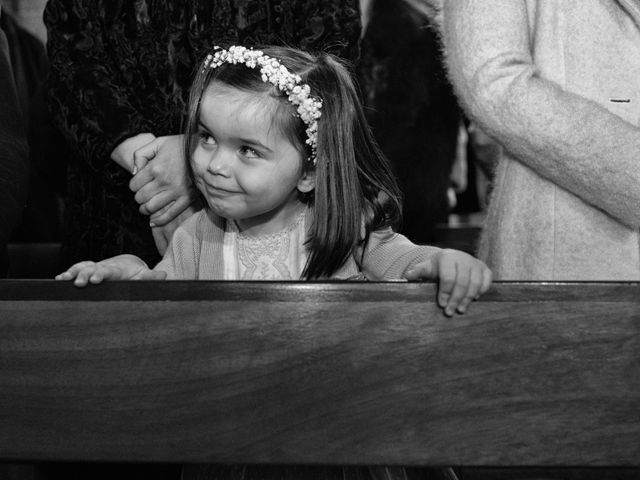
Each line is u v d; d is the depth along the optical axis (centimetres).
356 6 290
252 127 228
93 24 283
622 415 204
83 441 206
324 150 238
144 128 277
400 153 423
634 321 203
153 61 279
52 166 401
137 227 284
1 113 280
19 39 428
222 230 254
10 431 207
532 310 203
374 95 421
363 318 203
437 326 203
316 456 204
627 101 261
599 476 283
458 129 441
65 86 280
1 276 294
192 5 277
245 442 205
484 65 254
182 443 205
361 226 246
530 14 266
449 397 204
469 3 259
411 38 422
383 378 203
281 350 203
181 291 204
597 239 261
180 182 268
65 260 295
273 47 244
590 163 248
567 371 203
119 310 204
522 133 250
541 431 204
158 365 204
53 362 205
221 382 204
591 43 261
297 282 203
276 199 236
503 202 270
